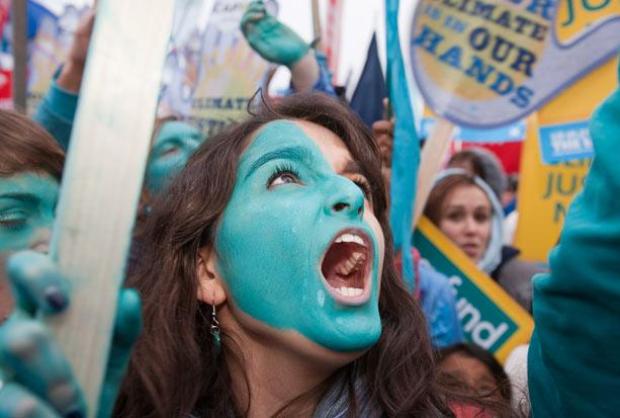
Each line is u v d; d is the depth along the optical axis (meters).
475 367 1.66
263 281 0.95
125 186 0.52
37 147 1.23
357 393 1.03
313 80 2.06
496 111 2.11
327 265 1.03
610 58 2.02
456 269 2.26
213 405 1.03
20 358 0.48
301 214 0.96
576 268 0.73
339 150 1.10
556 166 2.37
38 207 1.21
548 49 2.08
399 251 1.79
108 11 0.54
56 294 0.49
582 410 0.79
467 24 2.14
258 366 1.01
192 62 2.24
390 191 1.82
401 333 1.13
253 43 2.08
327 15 2.61
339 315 0.93
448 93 2.15
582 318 0.75
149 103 0.53
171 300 1.06
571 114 2.12
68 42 2.41
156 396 1.02
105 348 0.50
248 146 1.08
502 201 2.70
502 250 2.46
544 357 0.82
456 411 1.17
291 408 1.00
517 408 1.24
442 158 2.14
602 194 0.73
